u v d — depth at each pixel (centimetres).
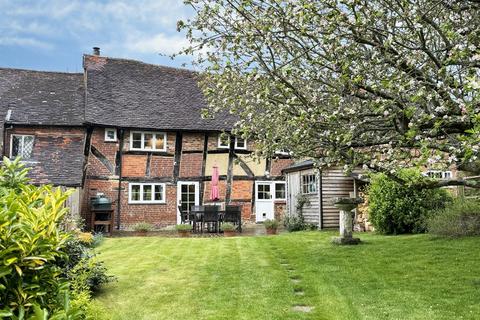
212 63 766
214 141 2144
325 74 708
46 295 256
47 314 221
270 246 1156
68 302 250
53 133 1922
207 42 703
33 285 239
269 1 626
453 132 602
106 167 1967
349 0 542
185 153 2100
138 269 880
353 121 627
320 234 1409
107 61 2278
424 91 552
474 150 463
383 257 893
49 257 243
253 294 673
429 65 621
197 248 1156
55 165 1802
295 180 1852
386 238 1156
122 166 1995
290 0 592
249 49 672
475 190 1277
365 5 573
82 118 1978
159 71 2358
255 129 814
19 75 2180
